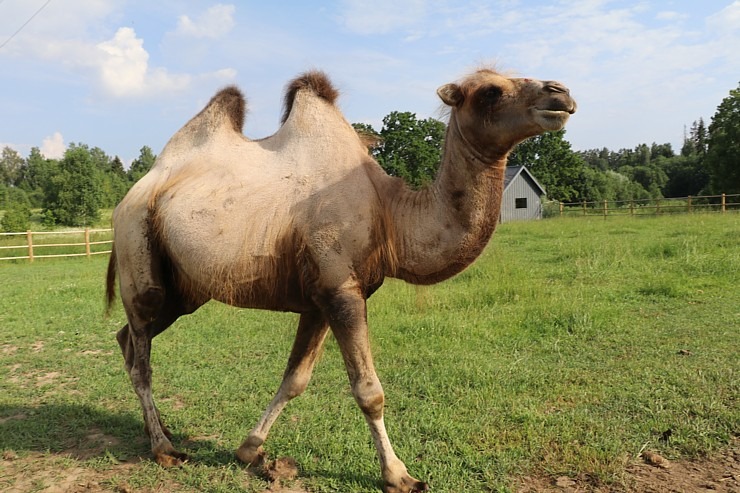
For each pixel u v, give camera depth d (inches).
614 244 594.6
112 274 198.5
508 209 1611.7
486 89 140.7
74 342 308.3
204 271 160.7
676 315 309.0
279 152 167.3
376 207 152.5
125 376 249.1
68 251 946.7
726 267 426.9
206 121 180.5
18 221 1401.3
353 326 147.1
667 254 530.0
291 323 332.8
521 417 184.9
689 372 217.2
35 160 4512.8
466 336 284.5
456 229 146.9
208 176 166.6
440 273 152.3
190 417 200.1
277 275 156.1
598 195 2527.1
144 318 178.2
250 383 232.8
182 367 256.2
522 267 486.3
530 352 258.1
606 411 188.7
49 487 155.0
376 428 148.6
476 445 168.4
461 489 146.3
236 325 330.6
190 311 194.1
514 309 335.0
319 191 153.3
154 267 174.2
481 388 213.6
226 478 158.7
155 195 172.9
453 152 146.4
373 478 154.3
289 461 161.0
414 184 173.9
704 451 160.2
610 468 150.6
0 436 186.5
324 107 168.4
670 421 177.6
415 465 158.2
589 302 332.8
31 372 259.9
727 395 195.3
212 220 159.2
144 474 161.2
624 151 5802.2
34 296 449.7
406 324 306.8
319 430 184.1
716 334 268.2
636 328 285.7
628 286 388.8
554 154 2299.5
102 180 2427.4
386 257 153.1
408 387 220.2
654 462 155.6
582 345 263.6
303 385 170.4
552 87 135.1
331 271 147.4
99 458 171.3
